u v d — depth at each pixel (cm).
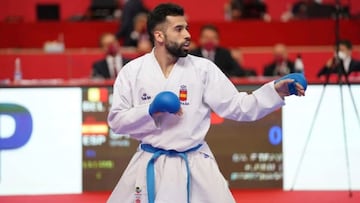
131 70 1023
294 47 2456
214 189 998
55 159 1486
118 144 1490
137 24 2330
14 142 1478
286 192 1494
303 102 1497
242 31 2470
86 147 1488
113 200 1033
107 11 2672
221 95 1017
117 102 1020
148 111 972
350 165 1498
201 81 1014
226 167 1502
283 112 1498
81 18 2673
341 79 1504
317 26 2477
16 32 2473
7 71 2164
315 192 1493
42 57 2181
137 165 1023
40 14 2689
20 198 1461
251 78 1794
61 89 1481
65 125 1484
